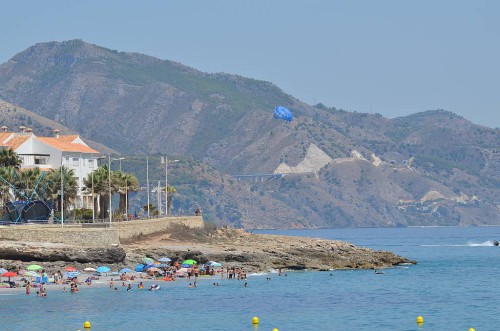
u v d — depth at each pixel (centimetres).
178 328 14250
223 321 14962
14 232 19825
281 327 14438
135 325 14488
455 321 15162
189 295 18062
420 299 18150
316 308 16612
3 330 13925
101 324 14550
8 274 18238
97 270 19575
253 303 17100
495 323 14925
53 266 19450
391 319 15362
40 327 14188
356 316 15662
